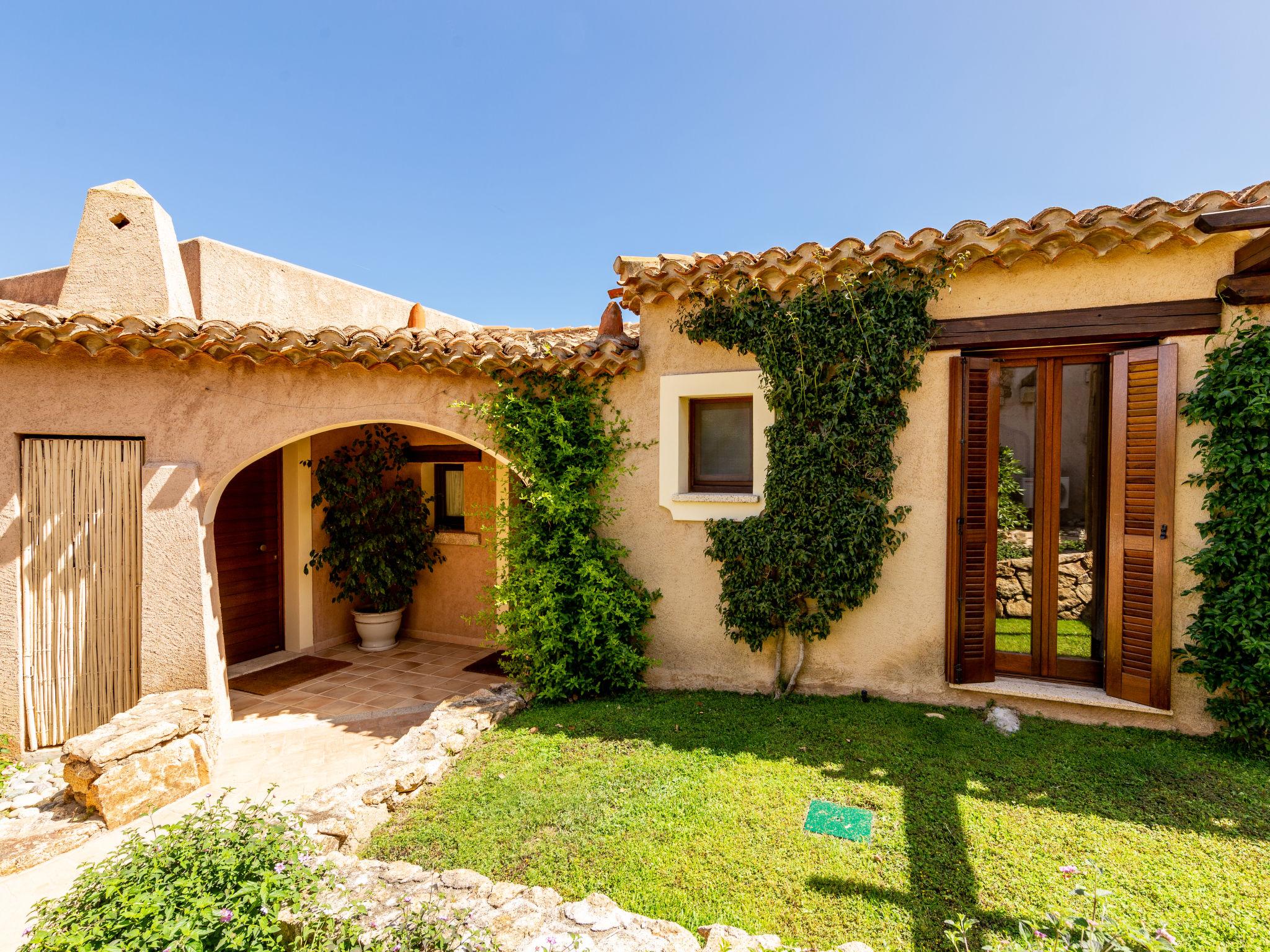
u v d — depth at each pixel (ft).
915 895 10.85
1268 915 9.98
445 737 17.69
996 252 17.66
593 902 10.58
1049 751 16.02
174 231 28.02
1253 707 15.62
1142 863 11.43
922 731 17.35
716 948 9.36
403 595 31.68
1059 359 19.06
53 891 13.35
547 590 21.65
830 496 19.36
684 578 22.39
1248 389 15.58
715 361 21.79
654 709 20.27
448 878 11.35
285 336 20.92
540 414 22.53
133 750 16.28
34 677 20.95
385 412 23.20
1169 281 16.93
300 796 17.12
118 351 21.61
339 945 9.47
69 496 21.36
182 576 21.33
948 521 19.08
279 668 28.07
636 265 22.22
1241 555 15.92
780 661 20.77
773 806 13.88
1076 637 19.25
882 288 18.85
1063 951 8.30
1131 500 17.47
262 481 30.09
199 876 9.75
